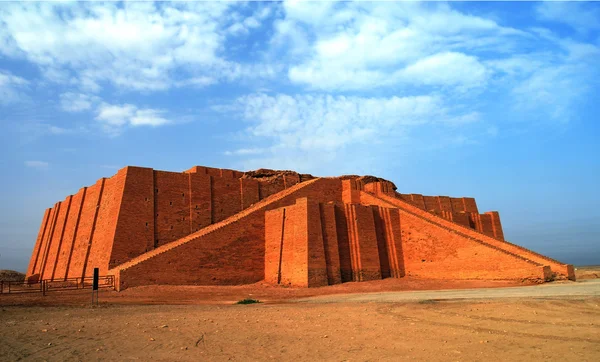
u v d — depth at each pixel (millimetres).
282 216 35031
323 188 42781
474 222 50188
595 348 10273
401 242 38000
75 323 15492
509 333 12312
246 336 12836
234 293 28750
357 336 12602
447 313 16188
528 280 28844
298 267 32406
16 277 54375
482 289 26156
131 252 35219
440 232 35062
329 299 24141
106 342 12117
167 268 31328
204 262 33062
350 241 35531
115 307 21062
